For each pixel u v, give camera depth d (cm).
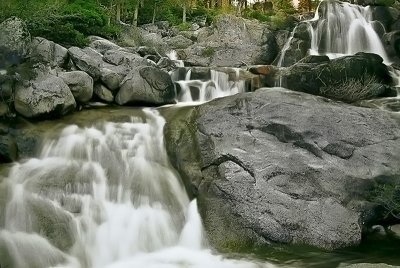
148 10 2527
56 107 1049
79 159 929
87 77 1166
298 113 962
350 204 872
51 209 803
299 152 915
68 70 1220
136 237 812
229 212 849
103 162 927
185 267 742
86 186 864
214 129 970
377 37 1820
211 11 2889
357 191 888
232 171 881
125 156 951
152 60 1530
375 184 899
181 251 805
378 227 906
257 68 1390
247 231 824
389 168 913
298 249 801
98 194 861
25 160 928
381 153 930
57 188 844
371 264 695
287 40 1892
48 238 762
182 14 2769
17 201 802
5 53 1140
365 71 1352
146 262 764
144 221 837
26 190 827
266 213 828
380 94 1312
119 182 895
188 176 922
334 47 1856
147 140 1010
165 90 1234
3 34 1159
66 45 1415
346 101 1243
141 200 873
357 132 948
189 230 848
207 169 918
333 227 826
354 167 905
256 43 1850
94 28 1725
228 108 1006
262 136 942
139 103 1216
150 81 1216
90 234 794
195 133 986
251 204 840
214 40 1900
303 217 829
